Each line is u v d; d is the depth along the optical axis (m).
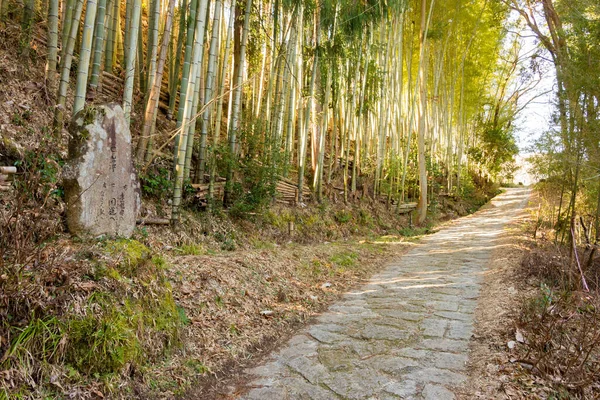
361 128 14.28
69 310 2.61
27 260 2.70
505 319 4.19
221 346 3.59
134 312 2.99
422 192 15.14
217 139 7.82
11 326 2.38
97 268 2.98
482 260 7.95
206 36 8.53
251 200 7.54
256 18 9.20
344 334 4.16
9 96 4.83
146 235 5.03
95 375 2.56
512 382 2.97
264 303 4.67
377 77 13.02
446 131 21.86
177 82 8.19
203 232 6.23
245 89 10.36
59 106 4.57
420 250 9.62
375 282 6.46
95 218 3.70
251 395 2.96
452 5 15.36
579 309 4.25
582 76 5.99
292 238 8.38
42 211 3.60
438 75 17.34
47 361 2.42
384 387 3.03
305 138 10.20
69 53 4.90
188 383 2.99
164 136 7.30
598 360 3.29
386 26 13.94
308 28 10.86
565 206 8.78
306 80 11.07
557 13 7.73
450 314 4.68
